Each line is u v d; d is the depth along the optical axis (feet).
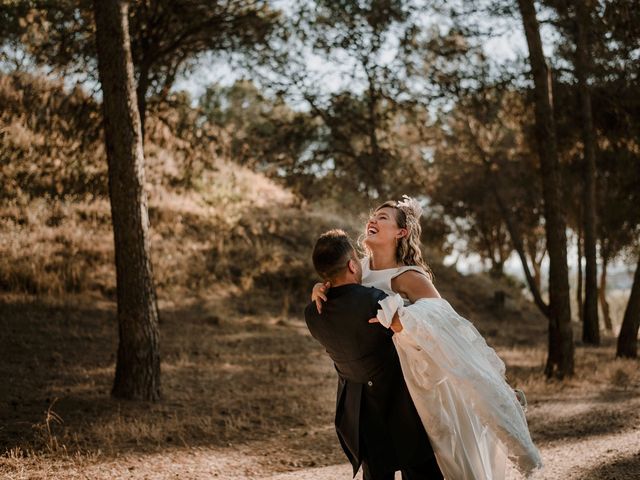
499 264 99.96
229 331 38.42
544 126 33.50
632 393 28.50
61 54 33.99
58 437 18.16
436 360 9.52
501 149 72.95
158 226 49.73
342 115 45.21
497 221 88.53
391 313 9.37
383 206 11.15
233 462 17.35
